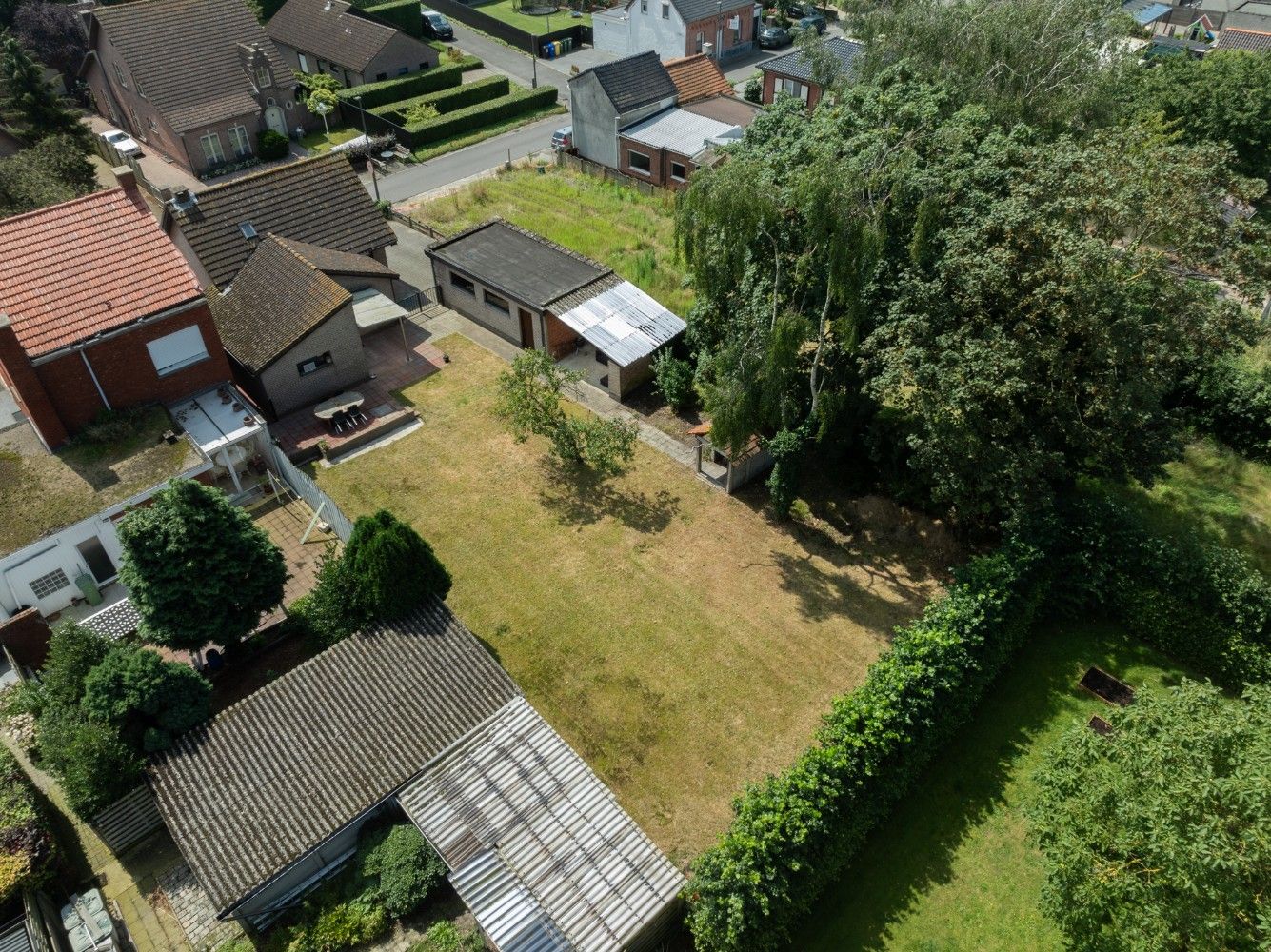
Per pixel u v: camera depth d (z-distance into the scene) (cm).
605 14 7756
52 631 2433
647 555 2905
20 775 2033
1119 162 2634
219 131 5541
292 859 1861
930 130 2680
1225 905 1509
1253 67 4816
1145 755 1653
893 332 2531
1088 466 2886
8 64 5062
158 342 2933
